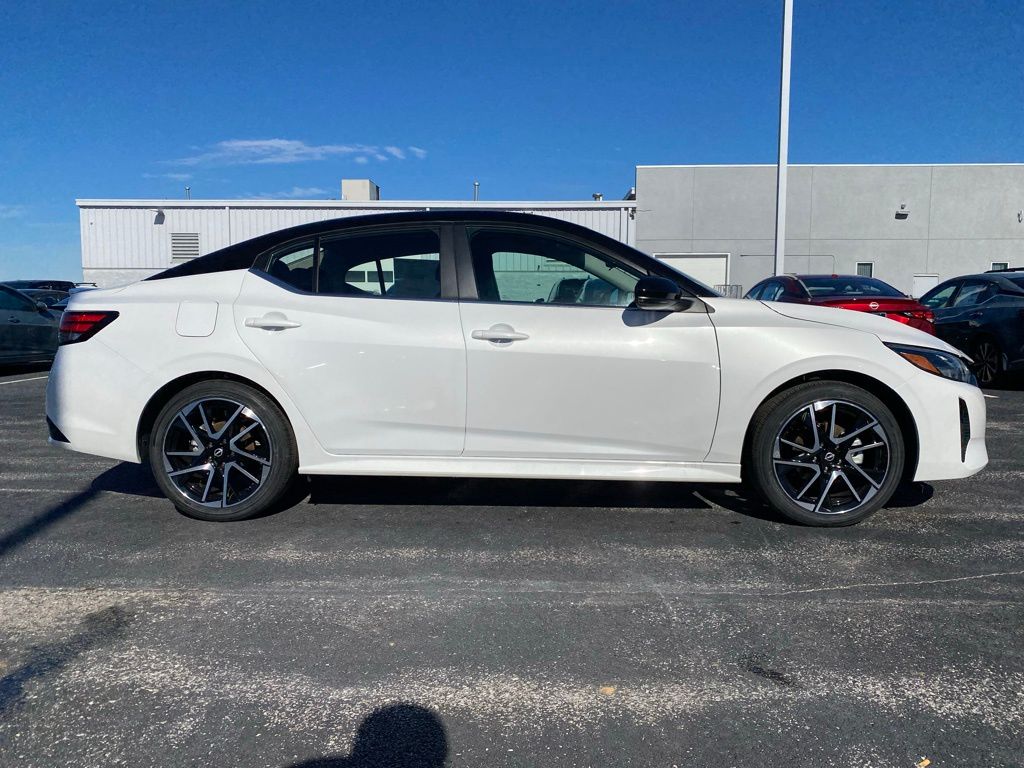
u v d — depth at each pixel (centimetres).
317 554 320
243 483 365
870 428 340
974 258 2498
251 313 346
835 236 2509
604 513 378
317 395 343
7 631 249
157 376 346
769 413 341
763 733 195
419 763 183
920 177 2483
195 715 202
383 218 362
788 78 1477
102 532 348
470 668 227
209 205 2434
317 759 185
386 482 436
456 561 313
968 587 286
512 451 344
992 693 213
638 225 2500
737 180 2483
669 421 340
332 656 234
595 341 336
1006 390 866
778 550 325
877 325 352
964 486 430
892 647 240
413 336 339
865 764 183
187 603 271
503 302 346
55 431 360
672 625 255
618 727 198
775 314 348
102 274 2477
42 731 195
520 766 183
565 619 260
